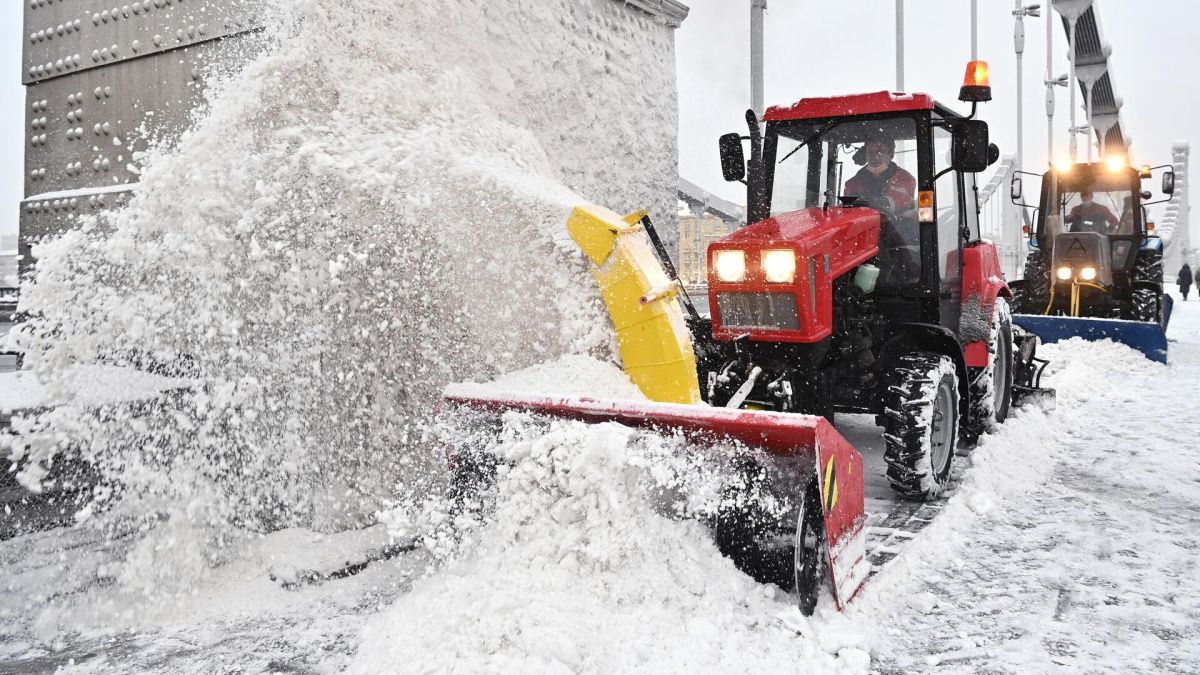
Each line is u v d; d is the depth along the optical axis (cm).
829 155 561
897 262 542
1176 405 815
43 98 543
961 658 297
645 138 752
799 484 316
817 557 331
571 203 402
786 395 457
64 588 354
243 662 292
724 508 330
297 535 403
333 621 323
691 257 1366
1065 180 1223
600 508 312
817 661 282
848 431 689
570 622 278
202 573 366
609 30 707
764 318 455
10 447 363
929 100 520
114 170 509
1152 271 1159
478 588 304
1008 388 686
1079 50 3381
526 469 327
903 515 466
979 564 392
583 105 670
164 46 480
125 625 325
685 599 306
